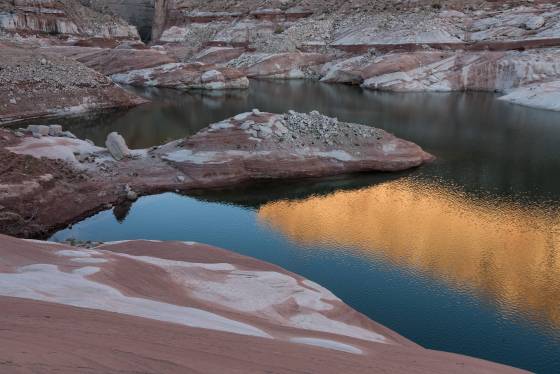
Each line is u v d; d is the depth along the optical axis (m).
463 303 19.22
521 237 25.86
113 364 4.87
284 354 6.77
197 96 77.56
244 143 37.47
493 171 38.19
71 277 10.96
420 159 40.03
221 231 26.36
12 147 32.28
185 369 5.21
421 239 25.47
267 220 28.14
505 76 85.81
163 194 32.31
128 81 88.00
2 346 4.72
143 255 18.56
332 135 40.03
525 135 50.72
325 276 21.23
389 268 22.09
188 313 10.00
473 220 28.28
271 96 78.31
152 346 5.77
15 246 13.16
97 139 46.69
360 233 26.27
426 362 8.62
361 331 14.73
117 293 10.54
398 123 56.50
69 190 29.72
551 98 69.50
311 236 25.78
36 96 59.81
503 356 16.06
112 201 30.45
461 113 63.78
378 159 38.47
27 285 9.64
